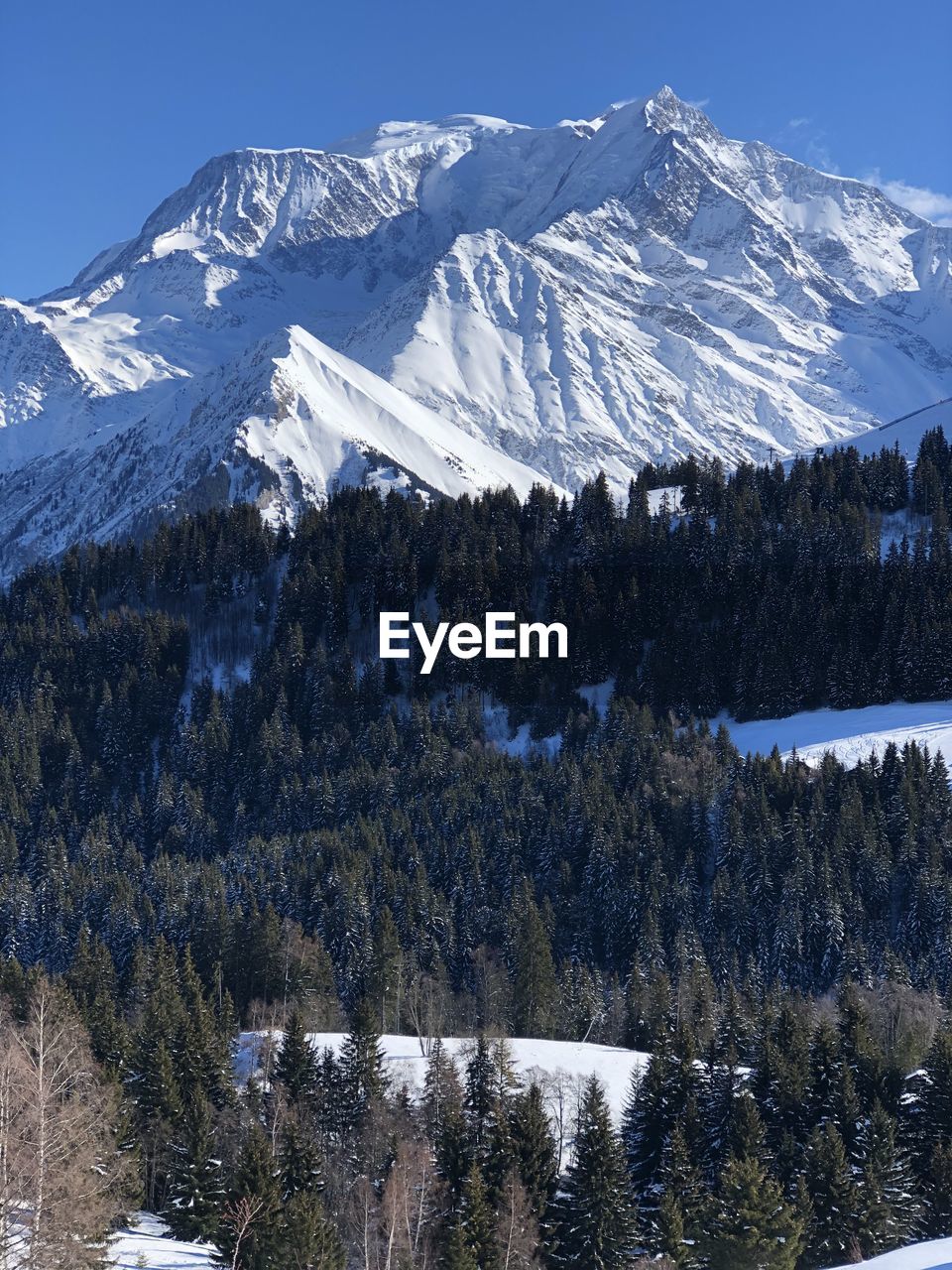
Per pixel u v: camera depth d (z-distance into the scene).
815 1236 85.25
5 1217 60.22
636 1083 99.94
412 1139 88.62
